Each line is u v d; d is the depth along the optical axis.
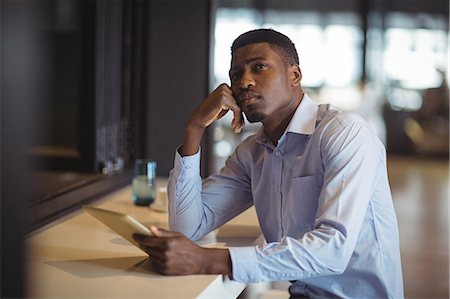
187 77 3.60
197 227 2.09
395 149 11.48
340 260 1.71
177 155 2.04
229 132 8.05
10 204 1.26
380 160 1.92
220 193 2.16
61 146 3.57
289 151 1.97
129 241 1.84
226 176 2.18
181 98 3.61
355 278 1.91
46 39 3.70
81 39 3.27
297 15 11.61
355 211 1.74
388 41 11.58
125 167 3.38
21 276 1.29
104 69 3.32
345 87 11.58
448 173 9.38
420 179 8.74
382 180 1.92
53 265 1.79
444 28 11.45
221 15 11.21
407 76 11.55
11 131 1.25
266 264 1.68
